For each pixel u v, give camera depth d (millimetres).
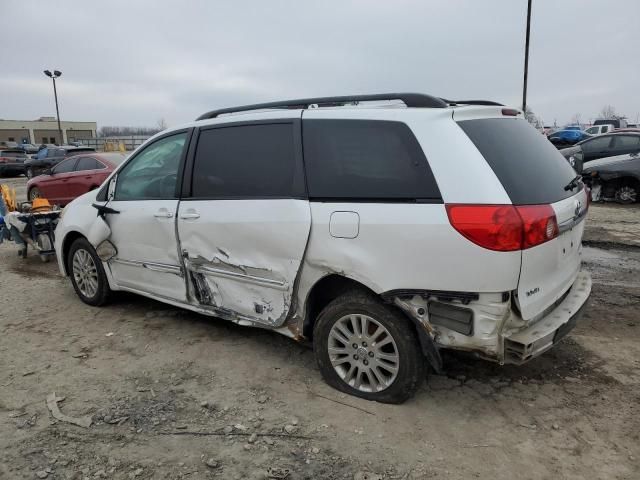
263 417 3135
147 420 3131
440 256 2791
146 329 4523
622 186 11406
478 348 2811
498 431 2963
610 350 3936
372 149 3094
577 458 2730
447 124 2922
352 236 3043
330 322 3299
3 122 82000
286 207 3326
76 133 89438
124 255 4566
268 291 3520
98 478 2637
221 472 2670
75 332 4512
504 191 2738
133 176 4504
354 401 3273
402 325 3037
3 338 4426
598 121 39781
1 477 2646
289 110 3520
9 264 7227
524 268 2734
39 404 3330
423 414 3127
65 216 5195
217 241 3717
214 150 3848
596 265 6473
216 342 4211
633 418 3064
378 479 2594
